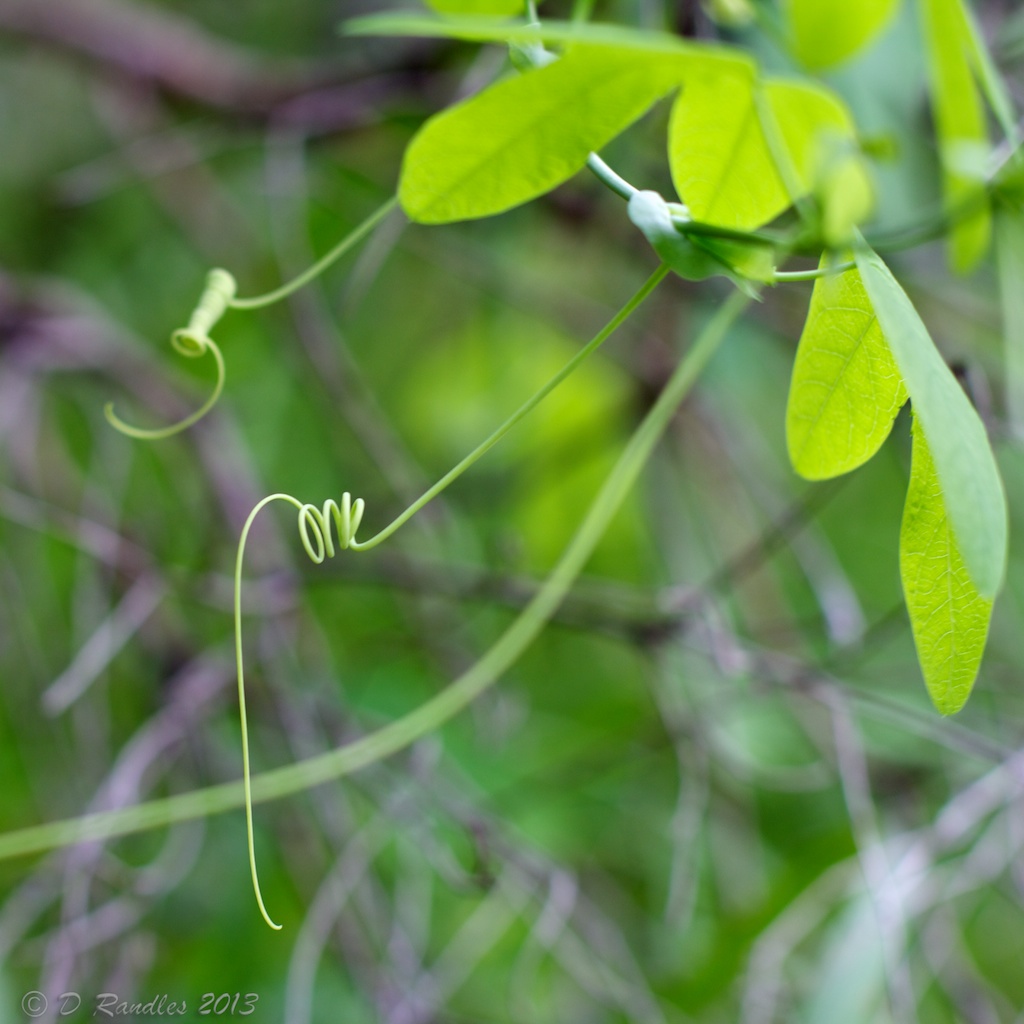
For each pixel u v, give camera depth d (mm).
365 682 1085
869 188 534
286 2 1156
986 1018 858
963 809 802
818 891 873
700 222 566
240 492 1000
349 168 1079
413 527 1113
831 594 1010
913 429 556
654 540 1175
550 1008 970
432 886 1019
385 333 1229
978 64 616
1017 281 675
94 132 1226
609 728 1176
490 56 819
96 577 991
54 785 998
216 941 987
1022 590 1095
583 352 580
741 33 769
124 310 1195
